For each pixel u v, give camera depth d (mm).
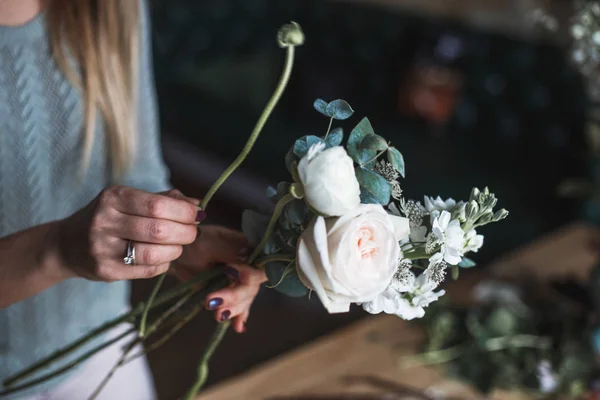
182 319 724
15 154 870
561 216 2203
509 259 1438
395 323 1205
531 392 1081
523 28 2166
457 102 2410
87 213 653
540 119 2205
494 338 1117
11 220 888
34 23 853
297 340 2207
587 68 1098
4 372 923
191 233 638
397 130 2570
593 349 1110
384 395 1037
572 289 1192
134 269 642
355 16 2623
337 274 531
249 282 678
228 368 2062
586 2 1080
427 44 2414
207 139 3053
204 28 2936
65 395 966
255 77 2963
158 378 1997
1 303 721
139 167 986
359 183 569
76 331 966
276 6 2881
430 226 619
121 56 902
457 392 1062
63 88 876
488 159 2400
